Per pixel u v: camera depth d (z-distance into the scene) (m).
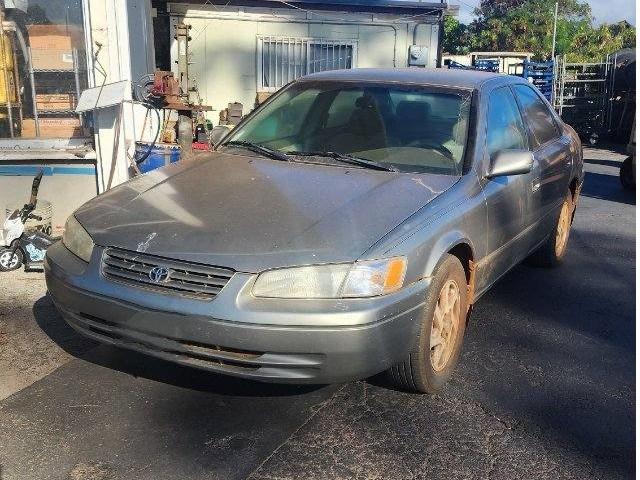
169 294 3.01
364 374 3.03
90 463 2.90
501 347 4.31
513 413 3.48
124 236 3.24
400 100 4.36
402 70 4.82
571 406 3.58
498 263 4.31
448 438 3.21
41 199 6.34
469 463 3.02
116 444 3.04
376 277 2.99
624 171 10.84
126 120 6.59
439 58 13.70
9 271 5.41
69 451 2.98
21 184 6.33
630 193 10.67
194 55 12.88
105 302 3.14
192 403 3.42
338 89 4.56
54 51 6.54
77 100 6.66
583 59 27.64
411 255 3.14
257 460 2.96
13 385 3.55
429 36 13.52
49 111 6.63
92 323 3.28
